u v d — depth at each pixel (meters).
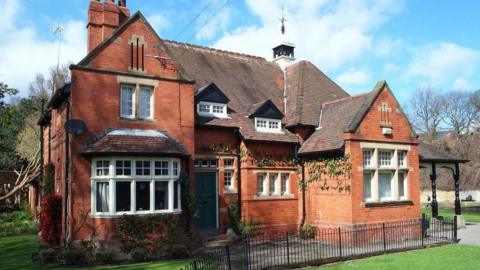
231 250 16.22
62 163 17.69
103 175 15.62
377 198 19.25
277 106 23.27
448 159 24.69
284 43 27.48
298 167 21.34
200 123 18.84
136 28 17.39
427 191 59.91
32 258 15.12
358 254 15.50
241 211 19.78
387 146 19.92
